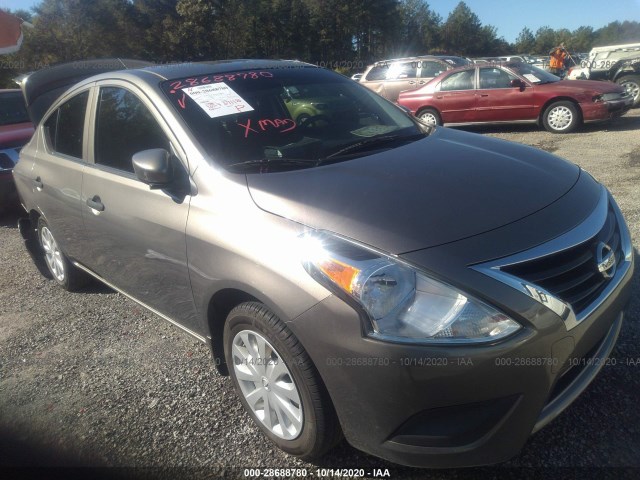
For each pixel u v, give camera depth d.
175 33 43.41
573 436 2.41
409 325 1.88
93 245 3.56
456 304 1.87
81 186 3.49
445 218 2.11
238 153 2.75
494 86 10.53
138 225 2.92
